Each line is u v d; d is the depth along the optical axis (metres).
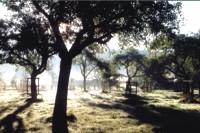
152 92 66.31
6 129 16.23
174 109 27.94
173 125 18.38
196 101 37.81
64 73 18.61
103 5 16.11
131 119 20.75
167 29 19.06
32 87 36.38
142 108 28.50
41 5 17.97
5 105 29.64
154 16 17.80
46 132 15.41
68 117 19.47
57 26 18.28
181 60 62.53
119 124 18.52
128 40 23.25
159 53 58.53
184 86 49.78
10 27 17.64
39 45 17.72
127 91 59.50
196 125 18.48
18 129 16.19
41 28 18.44
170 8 17.61
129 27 17.97
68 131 15.76
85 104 32.34
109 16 17.28
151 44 22.39
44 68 37.38
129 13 16.94
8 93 51.50
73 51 18.66
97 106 30.16
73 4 16.28
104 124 18.39
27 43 17.17
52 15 17.72
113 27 17.95
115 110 26.55
